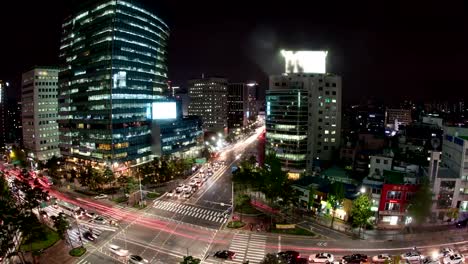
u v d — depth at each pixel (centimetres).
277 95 14688
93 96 16012
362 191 8944
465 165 8588
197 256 7381
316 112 15100
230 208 10619
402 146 15000
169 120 18300
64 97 18425
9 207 8356
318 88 15025
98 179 12594
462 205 8706
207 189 13075
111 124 15162
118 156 15550
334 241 7919
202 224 9269
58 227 7781
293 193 9419
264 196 11631
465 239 7831
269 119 15250
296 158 14262
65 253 7594
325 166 14600
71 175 14812
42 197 10050
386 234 8238
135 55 16675
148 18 17850
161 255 7444
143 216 10006
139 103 17100
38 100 19450
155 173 14112
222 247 7781
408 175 9231
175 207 10844
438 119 18862
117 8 15375
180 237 8400
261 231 8588
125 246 7925
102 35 15575
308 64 15425
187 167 15888
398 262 6394
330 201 8838
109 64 15138
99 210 10606
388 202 8644
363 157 12556
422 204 8181
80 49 17025
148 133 17800
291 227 8725
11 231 7206
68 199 11875
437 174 8600
